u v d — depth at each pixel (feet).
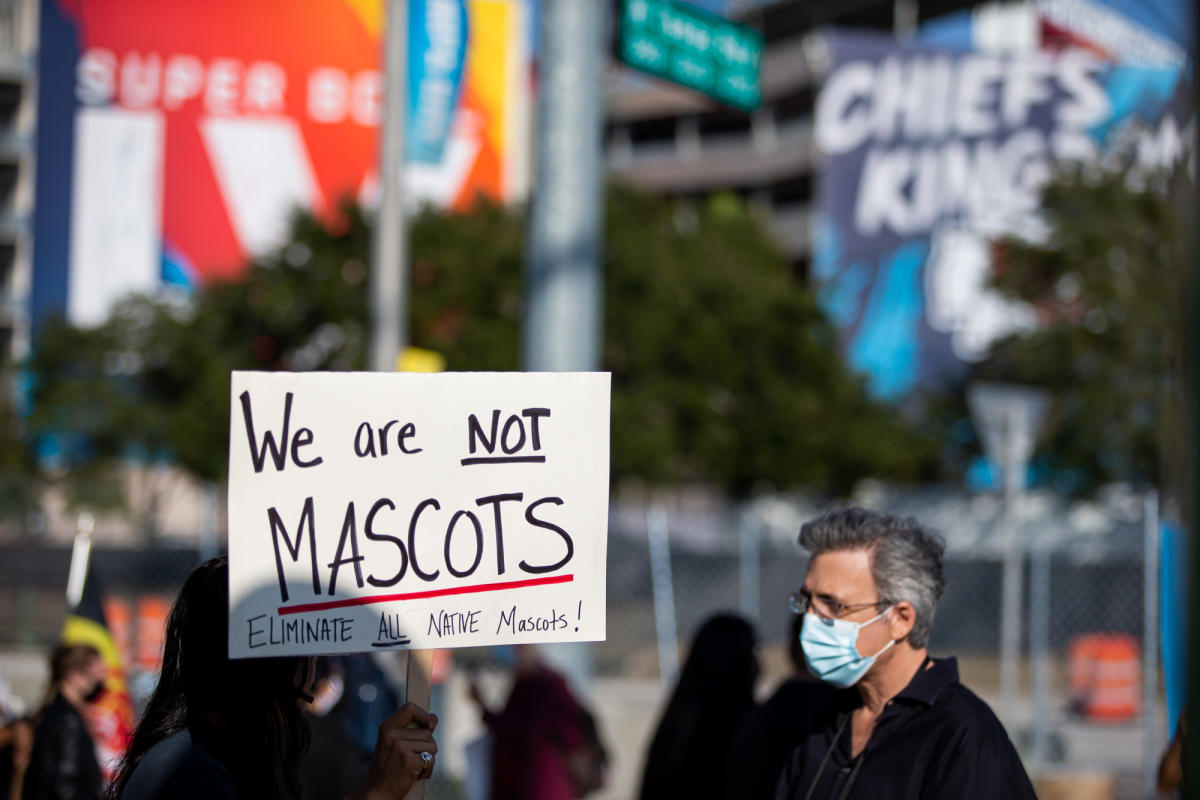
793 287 146.61
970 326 177.47
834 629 13.92
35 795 23.36
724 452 132.36
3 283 240.94
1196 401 6.89
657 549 49.44
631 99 277.85
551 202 32.91
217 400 124.36
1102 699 65.46
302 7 193.88
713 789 21.52
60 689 23.95
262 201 192.65
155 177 191.52
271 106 193.26
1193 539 6.87
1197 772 6.81
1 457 138.82
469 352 121.29
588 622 12.60
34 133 191.21
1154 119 117.91
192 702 11.80
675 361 133.28
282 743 12.02
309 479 11.94
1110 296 113.80
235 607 11.59
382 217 41.45
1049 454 116.37
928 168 183.32
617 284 132.98
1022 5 233.35
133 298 140.87
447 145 181.27
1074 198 118.42
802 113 266.77
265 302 128.26
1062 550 114.32
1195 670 6.83
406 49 41.68
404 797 11.77
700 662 22.18
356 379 12.17
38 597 83.61
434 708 43.91
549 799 28.76
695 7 35.27
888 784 13.39
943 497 128.57
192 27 192.95
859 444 135.74
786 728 17.74
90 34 191.01
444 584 12.23
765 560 81.15
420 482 12.25
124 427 134.72
